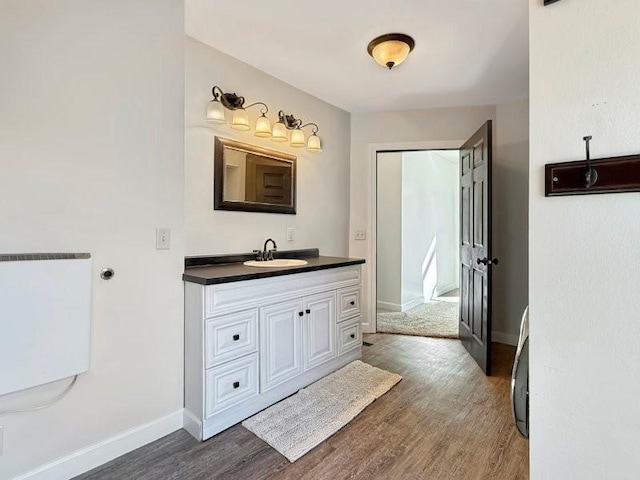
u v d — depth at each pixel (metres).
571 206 0.79
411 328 3.90
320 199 3.36
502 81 2.89
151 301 1.81
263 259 2.67
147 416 1.81
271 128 2.80
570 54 0.79
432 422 2.01
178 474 1.59
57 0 1.47
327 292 2.59
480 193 2.80
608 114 0.75
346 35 2.21
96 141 1.59
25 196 1.41
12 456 1.41
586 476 0.79
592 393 0.78
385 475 1.58
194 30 2.18
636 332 0.72
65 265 1.46
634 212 0.72
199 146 2.34
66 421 1.55
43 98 1.44
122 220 1.69
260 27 2.13
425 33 2.18
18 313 1.35
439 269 5.97
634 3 0.72
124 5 1.67
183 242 1.94
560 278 0.81
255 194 2.73
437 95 3.20
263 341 2.11
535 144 0.84
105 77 1.62
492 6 1.90
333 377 2.58
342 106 3.51
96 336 1.62
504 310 3.40
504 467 1.63
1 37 1.35
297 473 1.60
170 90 1.85
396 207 4.71
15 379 1.35
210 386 1.84
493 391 2.38
